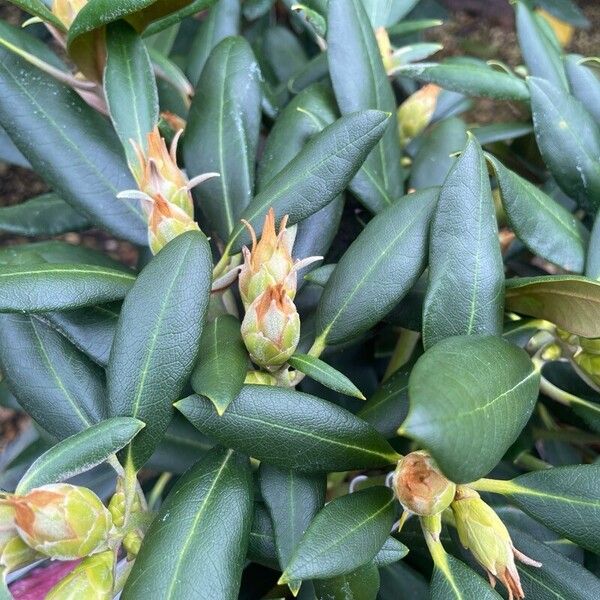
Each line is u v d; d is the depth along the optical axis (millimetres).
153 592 237
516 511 342
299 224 334
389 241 294
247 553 291
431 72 390
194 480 265
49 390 305
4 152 432
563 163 353
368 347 415
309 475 275
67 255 369
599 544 263
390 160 360
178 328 258
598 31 889
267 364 268
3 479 427
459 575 260
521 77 508
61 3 323
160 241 280
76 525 229
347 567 242
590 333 284
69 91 353
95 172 351
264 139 440
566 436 411
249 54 364
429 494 246
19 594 347
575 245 312
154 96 331
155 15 317
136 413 263
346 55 345
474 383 224
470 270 277
